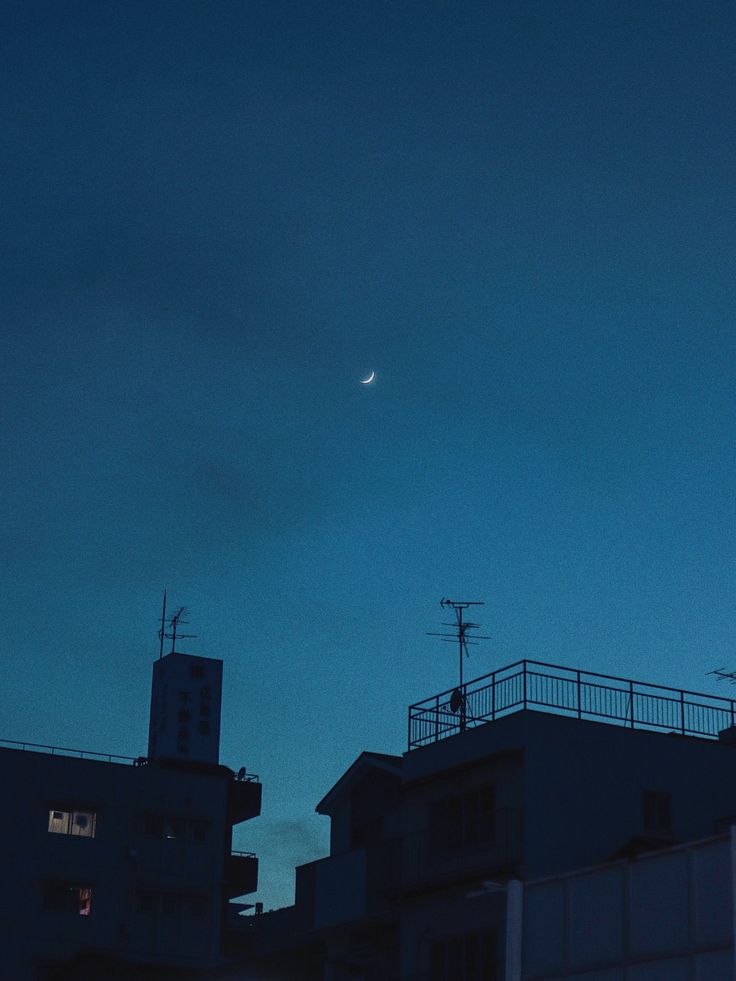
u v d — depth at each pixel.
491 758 32.97
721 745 34.88
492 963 31.31
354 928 37.88
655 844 31.86
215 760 64.88
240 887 59.47
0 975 52.81
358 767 44.03
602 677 34.25
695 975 17.30
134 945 55.38
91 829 56.62
